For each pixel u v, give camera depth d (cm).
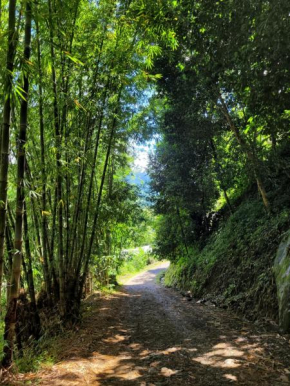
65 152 467
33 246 632
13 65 278
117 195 1084
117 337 512
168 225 1600
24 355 387
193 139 1116
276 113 423
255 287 683
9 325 330
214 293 921
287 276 539
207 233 1470
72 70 496
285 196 888
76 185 690
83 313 711
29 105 471
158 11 491
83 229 673
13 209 532
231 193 1488
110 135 645
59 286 598
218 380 321
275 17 321
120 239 1472
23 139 326
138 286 1795
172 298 1084
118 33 545
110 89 579
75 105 529
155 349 440
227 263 961
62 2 355
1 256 288
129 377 335
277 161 884
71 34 488
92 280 1162
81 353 414
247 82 423
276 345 421
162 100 1276
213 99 889
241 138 901
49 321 543
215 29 418
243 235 980
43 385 301
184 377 331
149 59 606
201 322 611
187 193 1319
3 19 366
